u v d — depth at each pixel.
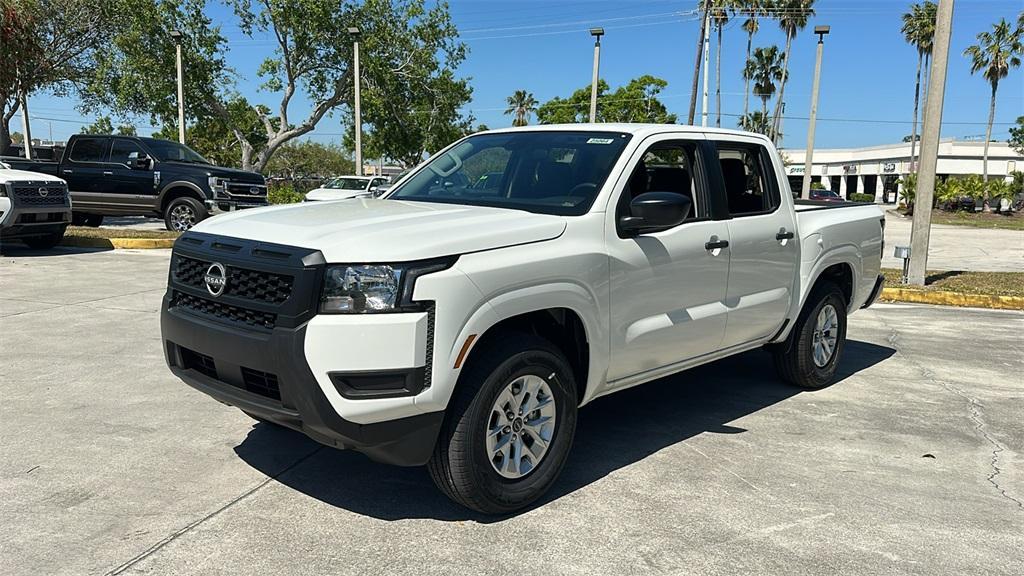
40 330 7.37
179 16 35.41
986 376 6.65
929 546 3.53
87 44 32.97
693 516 3.78
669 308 4.48
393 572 3.19
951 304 10.67
